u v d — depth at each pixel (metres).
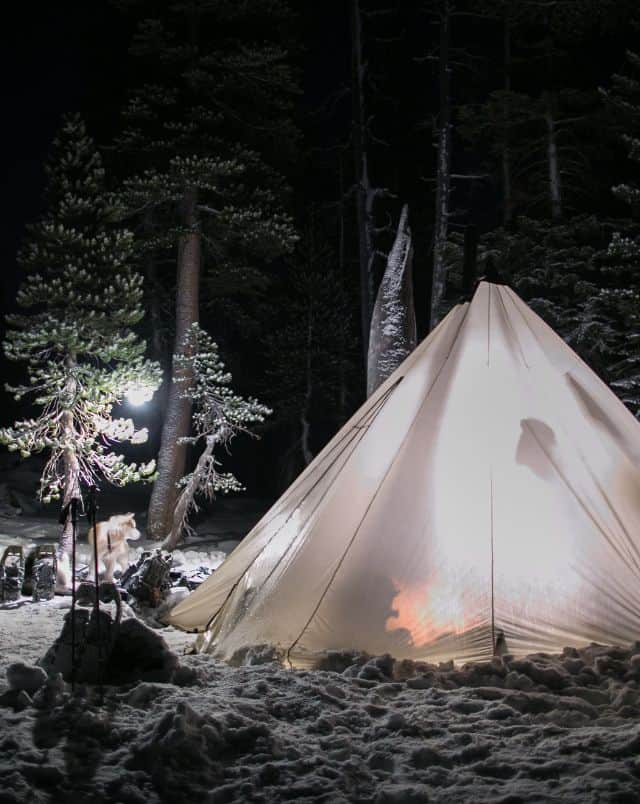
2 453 29.86
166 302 25.95
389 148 29.59
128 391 14.32
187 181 20.69
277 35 24.00
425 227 29.48
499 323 8.98
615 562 7.74
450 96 25.30
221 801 4.49
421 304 29.44
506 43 26.39
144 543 19.77
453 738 5.27
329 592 7.77
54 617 9.92
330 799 4.49
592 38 25.27
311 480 9.15
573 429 8.45
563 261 21.30
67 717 5.39
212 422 17.62
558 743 5.12
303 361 28.14
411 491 8.19
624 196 17.34
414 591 7.62
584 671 6.60
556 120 25.20
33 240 15.03
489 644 7.26
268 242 21.78
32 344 13.56
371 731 5.42
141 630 6.64
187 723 5.10
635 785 4.51
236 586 8.77
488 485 8.07
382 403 9.13
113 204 15.56
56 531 19.91
